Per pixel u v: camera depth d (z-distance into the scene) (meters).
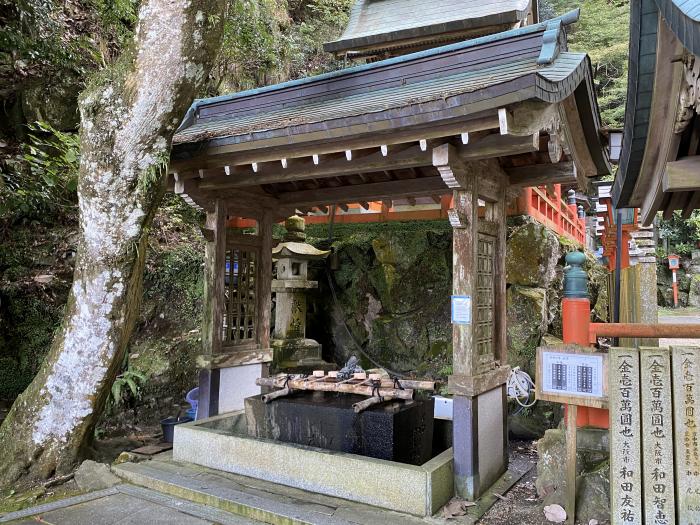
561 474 3.45
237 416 4.83
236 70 9.91
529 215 6.55
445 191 4.52
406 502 3.24
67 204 6.72
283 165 3.87
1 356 5.47
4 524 3.24
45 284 5.91
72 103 7.38
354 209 7.88
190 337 6.48
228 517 3.34
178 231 7.74
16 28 6.63
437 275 6.85
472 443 3.48
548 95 2.77
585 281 3.43
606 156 4.19
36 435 3.99
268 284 5.41
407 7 9.02
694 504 2.57
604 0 22.48
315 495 3.54
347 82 4.42
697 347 2.61
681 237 22.75
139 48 3.85
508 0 7.99
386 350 7.05
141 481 3.94
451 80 3.75
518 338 5.94
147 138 3.91
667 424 2.65
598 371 3.04
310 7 14.00
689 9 1.80
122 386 5.67
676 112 2.43
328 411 3.85
